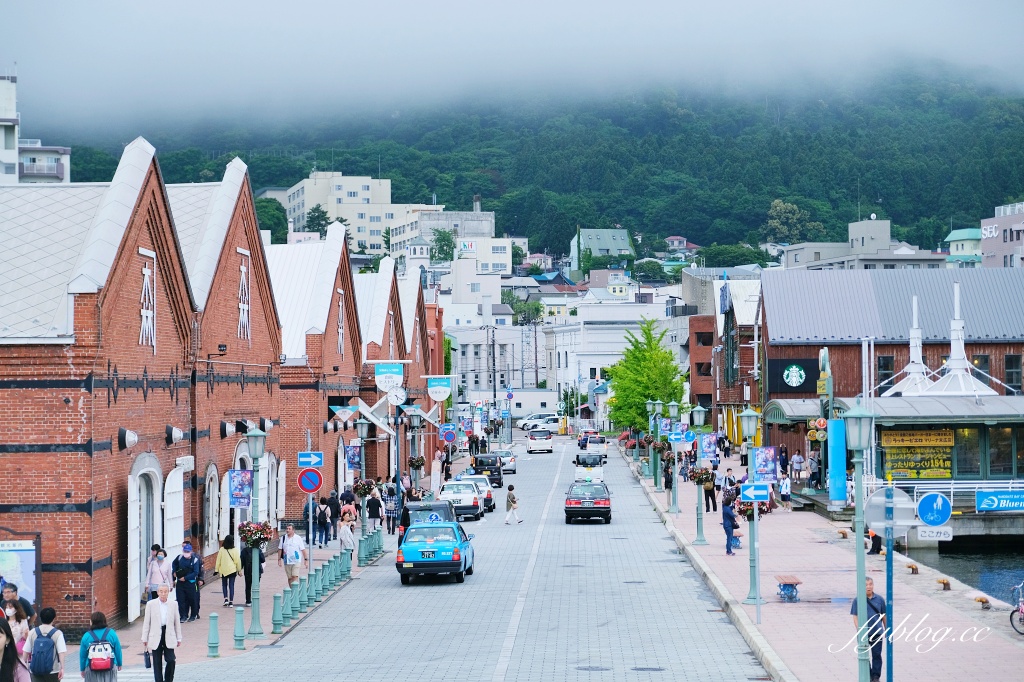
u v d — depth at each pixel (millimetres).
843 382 77250
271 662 26219
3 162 139750
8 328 29062
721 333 111188
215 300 39719
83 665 20438
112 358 30234
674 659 25469
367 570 43750
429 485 84250
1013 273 80688
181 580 31781
